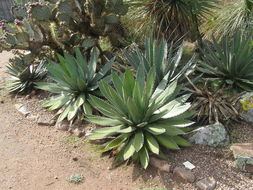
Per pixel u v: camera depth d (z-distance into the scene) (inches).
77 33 82.2
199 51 84.3
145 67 71.9
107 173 56.9
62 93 76.6
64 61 76.0
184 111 57.5
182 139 59.1
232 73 71.9
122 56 84.7
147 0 92.7
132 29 96.3
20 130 72.5
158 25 94.3
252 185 51.3
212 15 95.3
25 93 87.9
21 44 79.0
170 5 91.6
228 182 52.1
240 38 75.9
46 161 61.6
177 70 73.2
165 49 72.3
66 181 56.0
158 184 53.1
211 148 59.3
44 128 72.5
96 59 79.3
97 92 74.4
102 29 83.4
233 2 95.7
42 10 78.1
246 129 63.1
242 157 53.6
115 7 81.0
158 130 55.5
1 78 99.2
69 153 63.2
